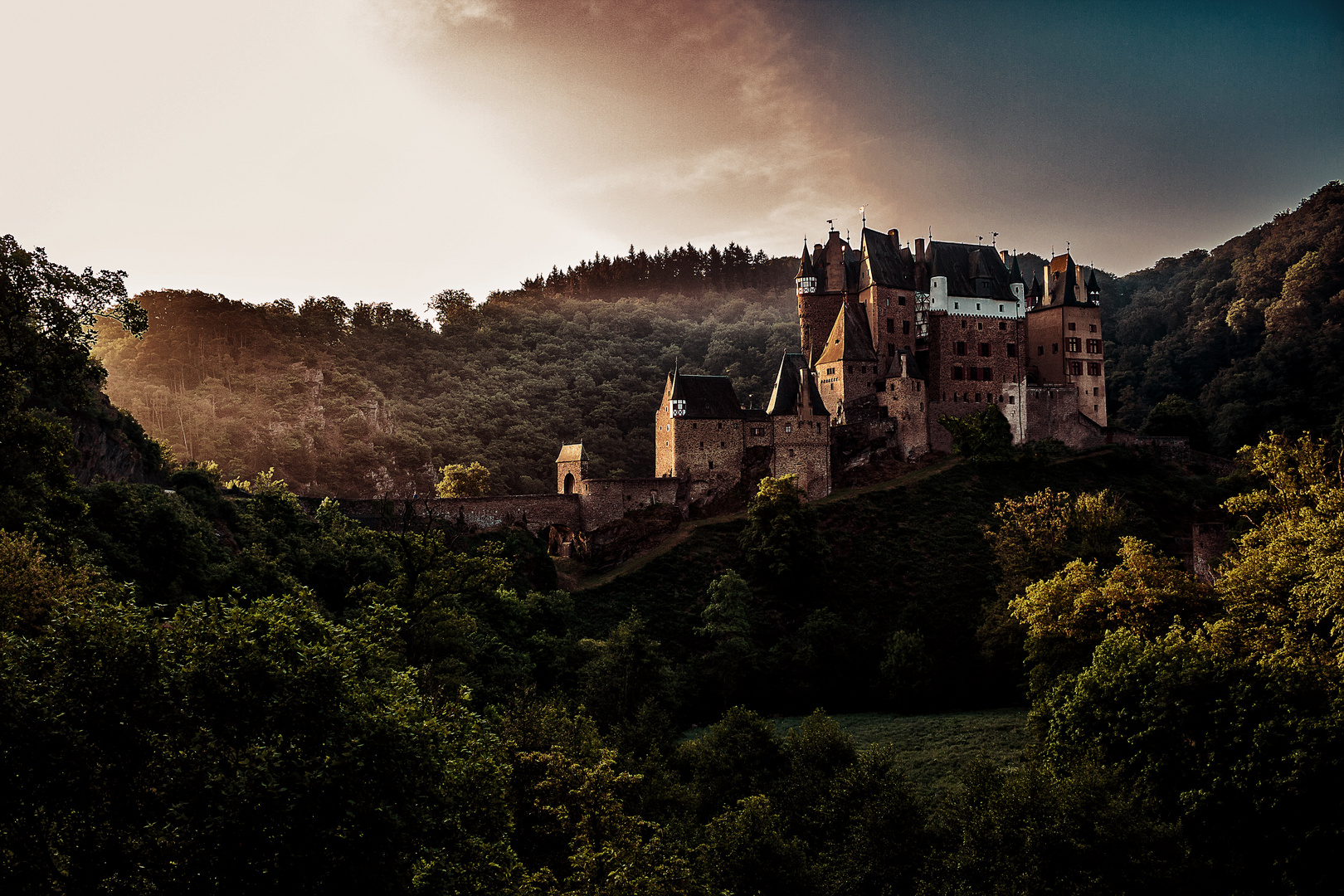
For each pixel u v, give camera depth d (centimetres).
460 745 2862
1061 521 9681
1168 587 5878
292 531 8975
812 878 4141
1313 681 3903
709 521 11519
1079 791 3788
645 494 11506
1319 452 5997
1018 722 8012
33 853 2030
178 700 2178
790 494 10656
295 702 2234
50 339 3453
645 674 7012
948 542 11231
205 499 8038
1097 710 4594
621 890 2827
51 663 2166
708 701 9056
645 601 10169
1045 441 13612
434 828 2509
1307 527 4866
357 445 18900
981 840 3872
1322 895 3475
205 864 2023
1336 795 3534
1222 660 4381
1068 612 6175
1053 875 3638
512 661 7350
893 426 13000
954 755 7106
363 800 2206
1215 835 3891
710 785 5453
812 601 10406
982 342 13888
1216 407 17075
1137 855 3575
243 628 2317
